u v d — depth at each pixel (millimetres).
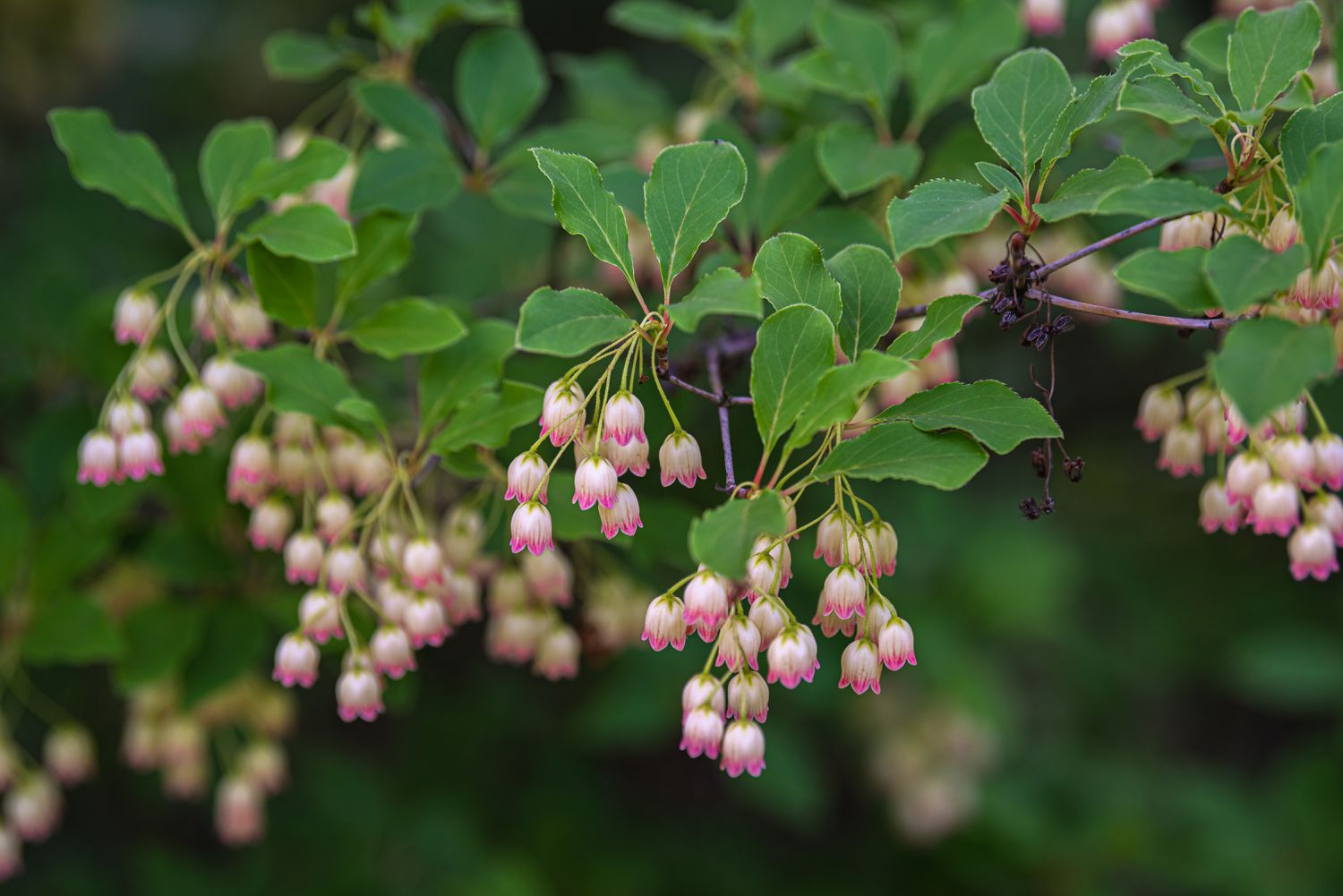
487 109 2717
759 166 2584
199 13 6574
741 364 2383
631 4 2994
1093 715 5582
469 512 2293
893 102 3322
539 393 2057
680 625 1598
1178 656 5703
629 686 3889
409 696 2574
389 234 2279
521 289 3312
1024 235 1675
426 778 4578
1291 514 1813
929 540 4164
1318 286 1545
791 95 2783
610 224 1606
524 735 4770
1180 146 2158
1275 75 1650
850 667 1604
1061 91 1682
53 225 4234
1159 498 5895
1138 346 3664
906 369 1461
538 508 1641
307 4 6652
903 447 1598
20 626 2721
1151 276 1468
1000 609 4281
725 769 1535
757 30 2910
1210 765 6398
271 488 2295
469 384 2131
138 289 2234
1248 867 4633
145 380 2242
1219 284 1365
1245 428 1784
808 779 3961
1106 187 1592
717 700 1545
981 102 1709
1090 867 4637
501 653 2412
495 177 2693
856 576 1586
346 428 2102
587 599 2693
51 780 3145
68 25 5254
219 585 2781
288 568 2197
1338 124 1590
